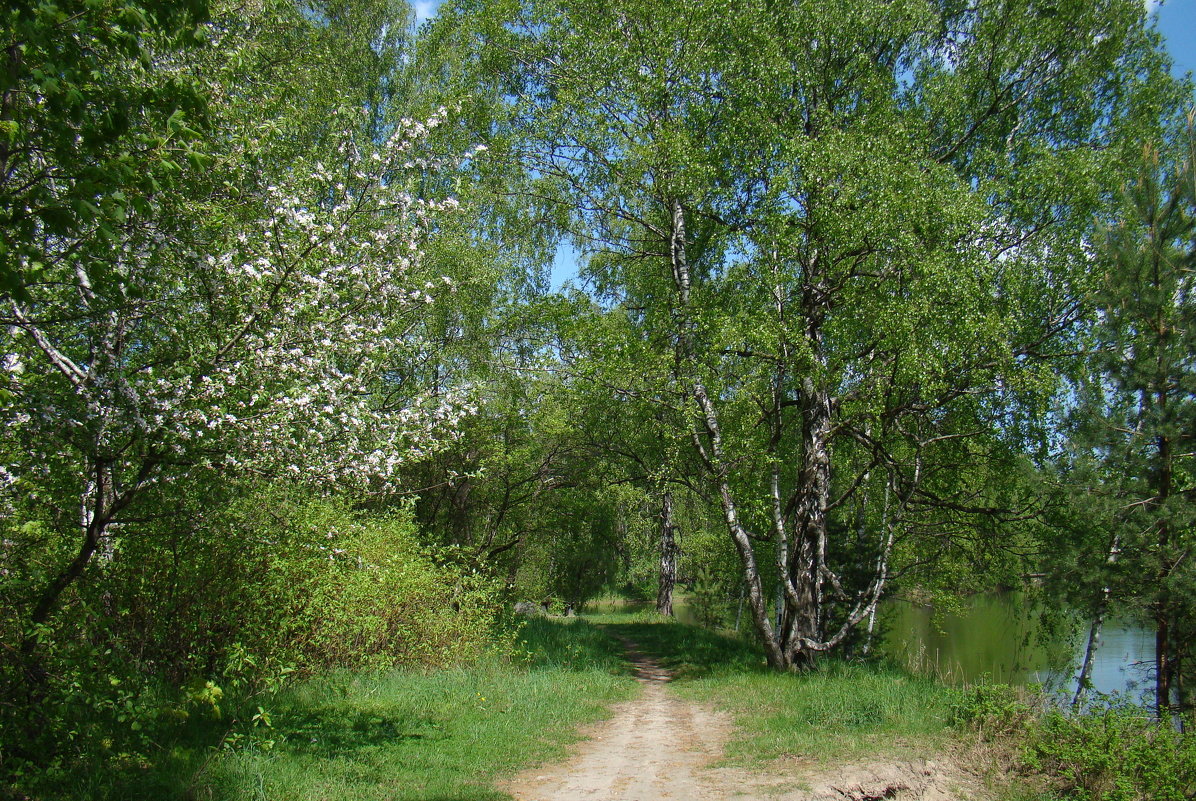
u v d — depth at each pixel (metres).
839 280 15.00
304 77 12.27
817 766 7.66
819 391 15.23
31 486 6.09
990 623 28.16
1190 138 10.75
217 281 6.53
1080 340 13.86
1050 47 15.34
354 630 10.59
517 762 8.07
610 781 7.46
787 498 19.83
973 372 13.66
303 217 7.11
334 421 7.46
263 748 6.81
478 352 18.02
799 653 15.65
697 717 11.48
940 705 9.48
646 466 19.22
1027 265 14.34
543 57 16.94
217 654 8.97
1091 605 10.47
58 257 5.53
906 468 16.44
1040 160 14.55
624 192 16.55
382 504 13.21
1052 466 11.25
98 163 5.12
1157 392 10.04
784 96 15.04
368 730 8.44
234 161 6.90
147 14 5.05
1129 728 7.34
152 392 5.88
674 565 35.59
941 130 16.06
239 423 6.27
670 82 15.34
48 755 5.77
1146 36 15.71
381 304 7.96
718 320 14.47
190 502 6.63
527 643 16.69
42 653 6.06
